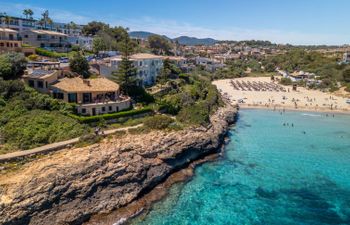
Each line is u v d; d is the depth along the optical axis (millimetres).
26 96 57469
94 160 44281
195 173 56375
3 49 86625
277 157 66250
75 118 56594
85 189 41719
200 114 68812
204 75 194125
